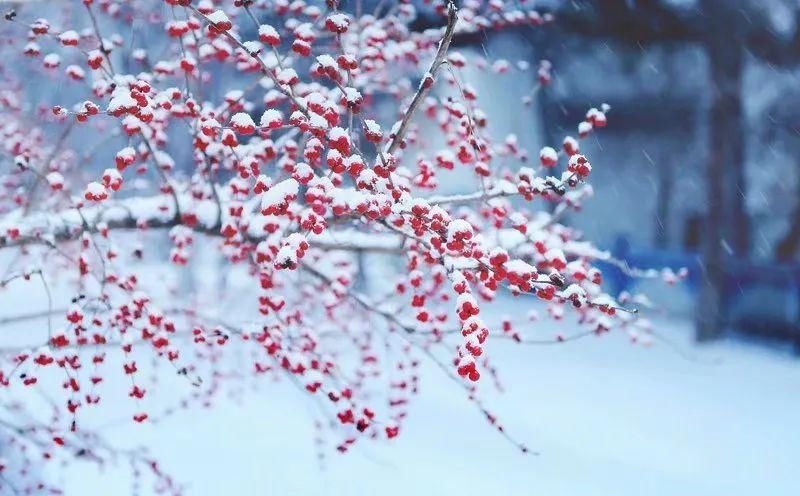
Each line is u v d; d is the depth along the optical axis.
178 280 9.02
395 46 4.36
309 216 2.32
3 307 10.91
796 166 14.80
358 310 5.46
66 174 5.46
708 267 11.05
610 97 16.03
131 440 6.73
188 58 3.13
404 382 4.25
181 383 8.20
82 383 7.66
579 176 2.66
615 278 12.62
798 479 6.27
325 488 6.13
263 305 3.26
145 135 3.51
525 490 6.13
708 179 11.54
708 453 6.85
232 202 3.31
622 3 11.58
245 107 3.56
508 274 2.29
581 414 7.83
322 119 2.34
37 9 5.12
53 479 5.52
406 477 6.36
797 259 12.70
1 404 4.83
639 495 6.02
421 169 3.04
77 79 3.30
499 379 9.05
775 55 12.22
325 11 4.05
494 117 13.80
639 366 9.66
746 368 9.55
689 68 15.33
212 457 6.57
